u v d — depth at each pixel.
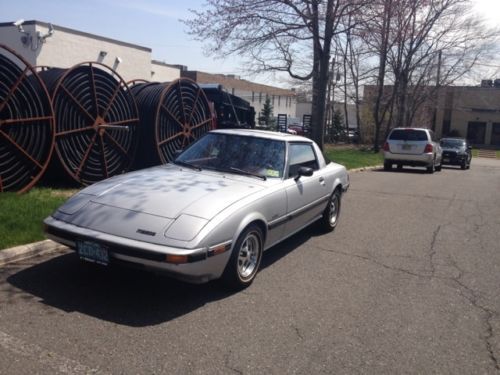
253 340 3.71
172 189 4.70
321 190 6.70
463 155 25.22
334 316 4.27
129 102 10.37
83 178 9.43
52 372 3.08
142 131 11.01
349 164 19.69
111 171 10.16
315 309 4.40
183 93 11.95
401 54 30.42
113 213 4.30
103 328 3.73
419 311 4.51
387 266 5.89
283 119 42.16
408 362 3.55
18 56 7.77
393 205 10.55
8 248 5.12
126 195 4.57
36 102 8.15
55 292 4.34
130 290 4.51
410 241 7.25
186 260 3.88
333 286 5.05
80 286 4.51
